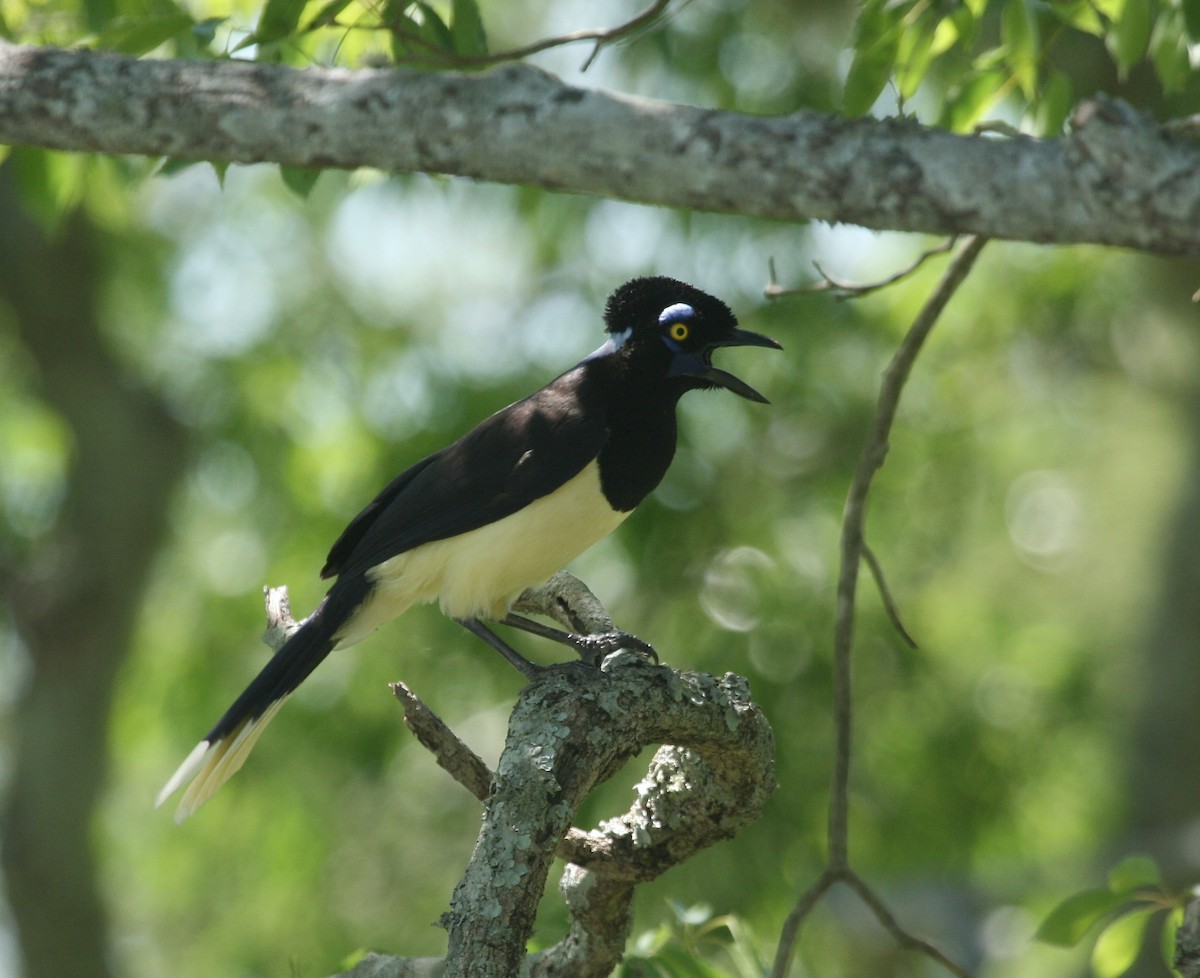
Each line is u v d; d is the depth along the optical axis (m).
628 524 14.27
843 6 14.04
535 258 15.73
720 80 13.91
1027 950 15.80
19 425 16.92
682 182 4.34
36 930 17.19
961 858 15.42
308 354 16.84
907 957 18.69
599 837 5.74
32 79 4.71
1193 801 15.97
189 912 17.58
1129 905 7.21
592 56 5.43
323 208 16.33
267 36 6.00
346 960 6.37
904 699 15.27
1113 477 18.88
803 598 14.61
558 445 7.18
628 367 7.37
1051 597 18.48
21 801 17.41
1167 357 16.50
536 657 14.55
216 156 4.73
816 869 14.30
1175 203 3.88
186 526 17.73
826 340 14.65
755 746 5.50
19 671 18.30
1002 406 16.72
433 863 15.91
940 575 16.70
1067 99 7.05
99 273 17.31
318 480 15.65
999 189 4.07
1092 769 16.64
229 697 15.88
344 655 15.12
